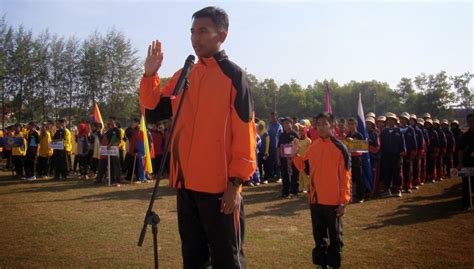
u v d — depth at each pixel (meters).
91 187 11.85
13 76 31.94
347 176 4.29
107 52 36.03
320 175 4.36
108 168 12.45
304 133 10.98
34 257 5.15
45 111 33.97
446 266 4.82
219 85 2.40
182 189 2.52
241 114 2.37
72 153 16.28
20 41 31.98
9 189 11.39
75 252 5.37
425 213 7.92
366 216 7.68
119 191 11.03
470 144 8.07
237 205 2.39
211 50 2.46
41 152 14.52
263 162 13.57
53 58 33.88
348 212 8.09
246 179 2.38
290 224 7.06
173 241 5.91
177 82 2.54
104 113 35.78
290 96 61.19
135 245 5.71
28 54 32.19
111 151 12.35
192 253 2.53
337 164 4.30
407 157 10.76
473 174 7.89
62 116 34.84
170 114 2.76
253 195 10.41
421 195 10.27
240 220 2.50
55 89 34.34
